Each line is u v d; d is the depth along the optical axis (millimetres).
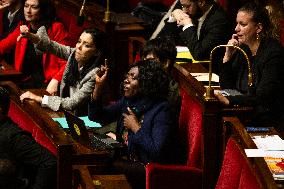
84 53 13039
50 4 16219
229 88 12195
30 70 16125
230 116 10773
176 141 11469
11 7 16891
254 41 11844
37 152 10508
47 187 10484
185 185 11023
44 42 14523
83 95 12820
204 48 13922
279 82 11500
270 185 8492
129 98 11805
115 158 11320
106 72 12273
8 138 10516
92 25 16422
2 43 16547
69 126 11516
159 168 10961
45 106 12734
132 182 11305
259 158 9195
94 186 10406
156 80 11500
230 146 10008
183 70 12414
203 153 10852
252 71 11758
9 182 9734
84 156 10758
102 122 12383
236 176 9641
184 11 14328
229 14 16516
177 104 11977
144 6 17234
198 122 11195
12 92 12953
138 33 15961
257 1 12320
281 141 10117
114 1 18922
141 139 11289
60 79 14812
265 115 10867
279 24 12195
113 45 15758
